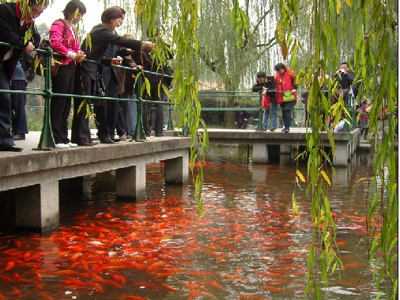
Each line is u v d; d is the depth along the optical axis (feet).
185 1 9.21
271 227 21.06
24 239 18.52
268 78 46.73
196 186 9.93
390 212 7.25
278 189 31.01
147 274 15.12
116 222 21.59
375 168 7.45
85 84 22.30
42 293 13.52
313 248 8.43
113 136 25.49
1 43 17.22
